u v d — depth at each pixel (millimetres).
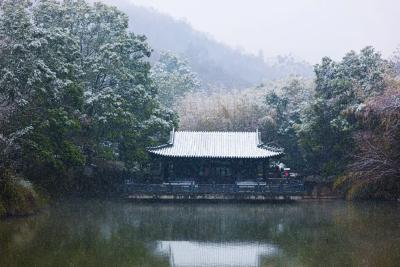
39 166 44062
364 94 54156
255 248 27656
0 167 35594
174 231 33281
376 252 25562
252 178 56781
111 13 56531
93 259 24234
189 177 57062
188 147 56781
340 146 55812
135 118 54844
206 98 90500
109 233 31766
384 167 46781
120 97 52875
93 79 54938
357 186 49969
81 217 38250
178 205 48094
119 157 56250
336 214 40656
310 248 27156
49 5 50812
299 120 72000
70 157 43969
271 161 69938
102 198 52000
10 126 38000
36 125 40594
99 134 52969
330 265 22922
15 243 27594
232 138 58562
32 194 39156
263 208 46062
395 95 46500
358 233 31391
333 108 57219
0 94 38031
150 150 55375
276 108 79125
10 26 40031
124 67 55969
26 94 39438
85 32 55719
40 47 40188
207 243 29172
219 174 57062
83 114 48719
